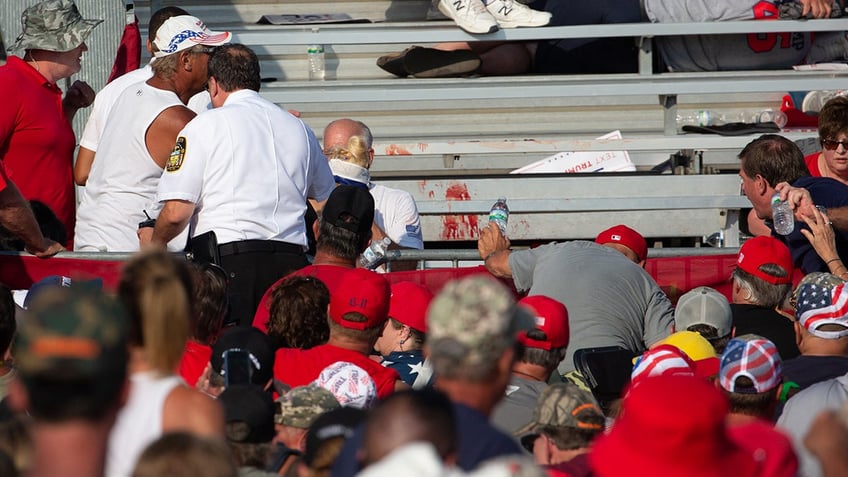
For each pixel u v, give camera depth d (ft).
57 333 25.46
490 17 93.97
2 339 48.93
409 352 59.88
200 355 50.98
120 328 26.18
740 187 90.84
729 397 45.50
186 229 68.74
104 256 70.33
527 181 91.61
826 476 30.91
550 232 93.25
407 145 92.89
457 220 92.53
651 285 65.21
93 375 25.53
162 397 34.83
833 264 66.59
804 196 67.72
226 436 39.04
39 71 76.69
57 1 77.41
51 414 25.54
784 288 63.41
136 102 72.59
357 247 64.90
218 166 66.90
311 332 54.60
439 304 32.68
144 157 72.28
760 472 31.09
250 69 70.49
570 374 56.80
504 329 32.40
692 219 92.94
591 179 91.76
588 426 40.93
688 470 29.60
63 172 78.23
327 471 36.01
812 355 54.24
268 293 61.62
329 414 37.52
